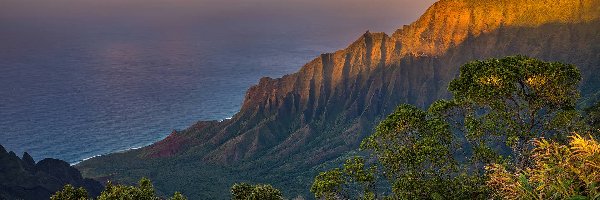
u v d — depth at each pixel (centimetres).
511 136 3098
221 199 16075
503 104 3136
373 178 3228
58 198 3291
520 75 3016
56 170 13750
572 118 3058
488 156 3128
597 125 3938
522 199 1609
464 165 3225
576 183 1535
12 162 12206
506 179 1731
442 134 3194
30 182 12181
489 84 3062
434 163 3064
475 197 2927
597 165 1508
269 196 3634
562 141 3044
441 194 3000
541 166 1689
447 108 3312
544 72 2962
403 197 3059
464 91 3238
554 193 1555
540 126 3173
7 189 11638
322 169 18025
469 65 3241
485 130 3200
